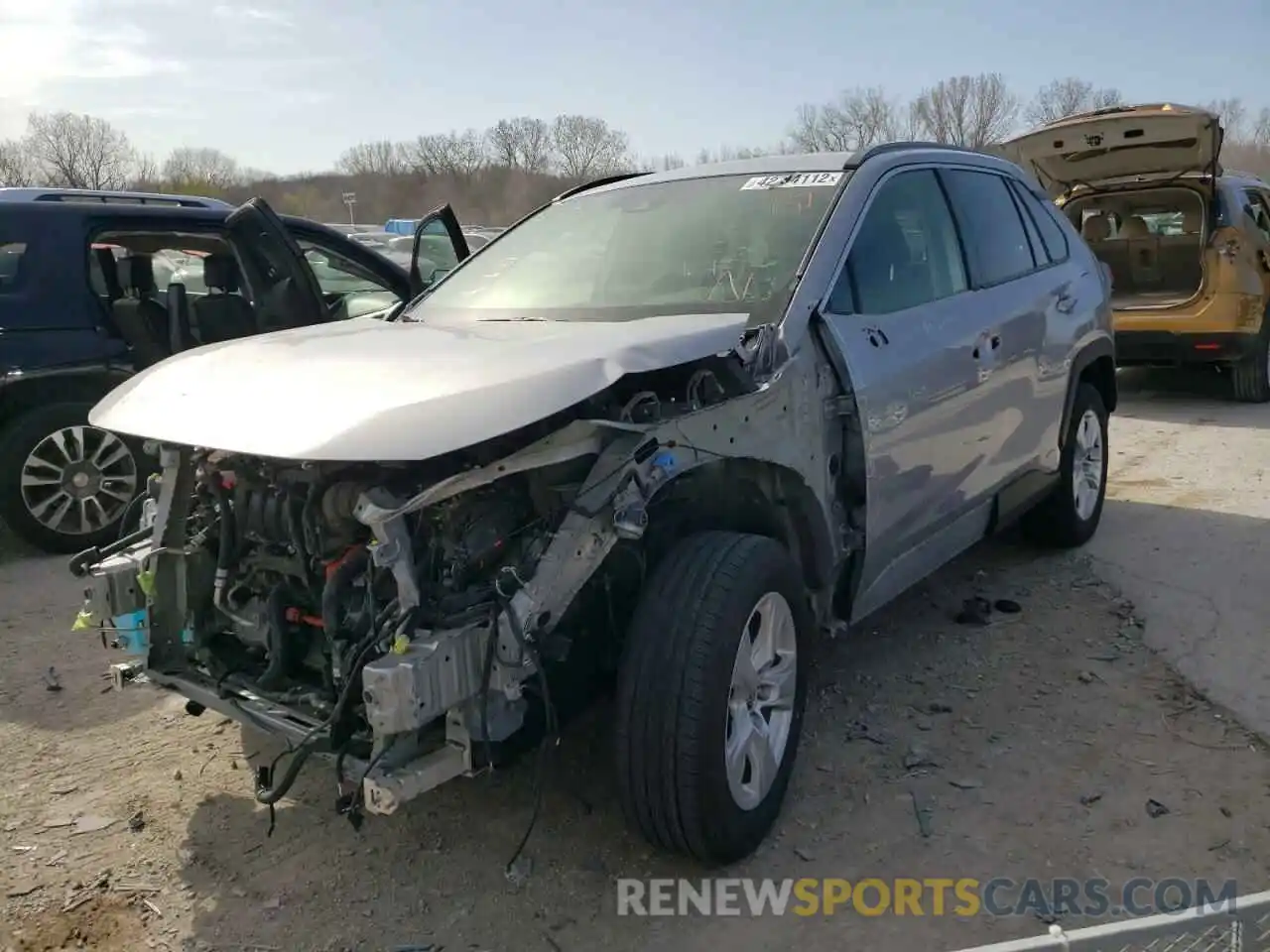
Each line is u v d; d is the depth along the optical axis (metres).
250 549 3.26
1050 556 5.62
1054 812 3.31
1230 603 4.88
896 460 3.80
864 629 4.75
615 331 3.21
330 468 2.91
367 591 2.84
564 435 2.79
